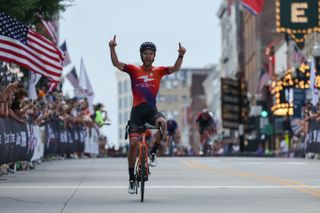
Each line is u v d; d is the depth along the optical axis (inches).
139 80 1109.1
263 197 1146.0
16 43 1835.6
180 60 1114.1
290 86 4325.8
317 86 3403.1
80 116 3267.7
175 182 1467.8
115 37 1112.2
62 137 2891.2
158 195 1183.6
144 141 1104.8
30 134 2044.8
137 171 1122.7
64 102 2965.1
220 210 971.9
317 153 3004.4
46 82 2864.2
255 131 7219.5
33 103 2226.9
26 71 2527.1
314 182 1465.3
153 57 1115.3
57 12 2261.3
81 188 1316.4
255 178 1598.2
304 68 4274.1
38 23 2351.1
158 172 1855.3
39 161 2353.6
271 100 6171.3
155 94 1114.1
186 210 972.6
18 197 1141.7
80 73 3673.7
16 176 1681.8
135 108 1109.1
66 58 3206.2
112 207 1004.6
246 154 5123.0
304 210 972.6
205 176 1676.9
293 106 4229.8
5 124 1697.8
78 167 2134.6
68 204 1040.2
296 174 1760.6
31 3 2044.8
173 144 3850.9
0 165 1683.1
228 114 5876.0
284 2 4510.3
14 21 1830.7
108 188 1315.2
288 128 4426.7
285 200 1100.5
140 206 1018.7
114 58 1109.7
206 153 3941.9
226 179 1563.7
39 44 1926.7
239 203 1059.9
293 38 4515.3
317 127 2962.6
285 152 4274.1
